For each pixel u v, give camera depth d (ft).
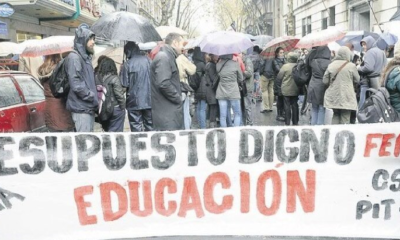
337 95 24.97
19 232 13.15
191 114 37.24
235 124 28.68
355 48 45.39
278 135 13.29
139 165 13.30
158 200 13.43
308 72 28.94
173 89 19.75
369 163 13.32
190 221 13.52
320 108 27.86
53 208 13.16
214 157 13.38
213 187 13.47
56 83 18.69
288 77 31.91
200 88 31.35
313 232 13.46
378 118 16.05
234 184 13.47
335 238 13.46
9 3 50.88
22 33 64.75
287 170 13.42
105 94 20.43
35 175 13.04
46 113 20.04
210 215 13.52
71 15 70.23
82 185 13.19
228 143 13.33
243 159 13.38
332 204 13.48
